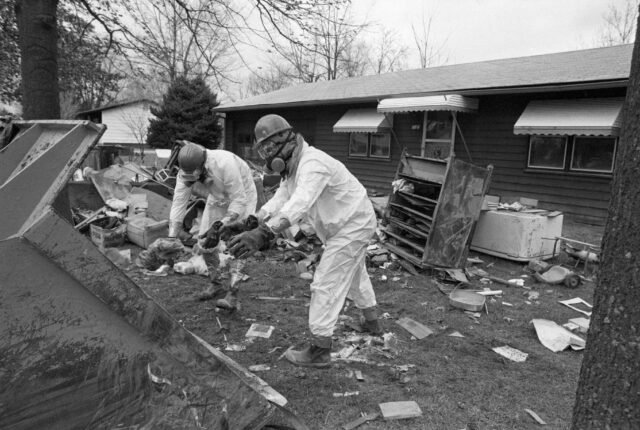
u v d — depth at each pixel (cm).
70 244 132
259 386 188
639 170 154
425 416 277
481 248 675
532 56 1446
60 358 134
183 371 156
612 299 163
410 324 415
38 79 615
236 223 272
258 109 1844
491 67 1405
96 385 140
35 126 209
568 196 1045
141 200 802
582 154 1019
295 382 311
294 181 319
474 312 459
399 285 545
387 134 1427
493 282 572
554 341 383
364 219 325
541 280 570
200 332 391
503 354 365
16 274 125
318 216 321
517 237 632
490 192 1188
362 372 329
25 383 130
